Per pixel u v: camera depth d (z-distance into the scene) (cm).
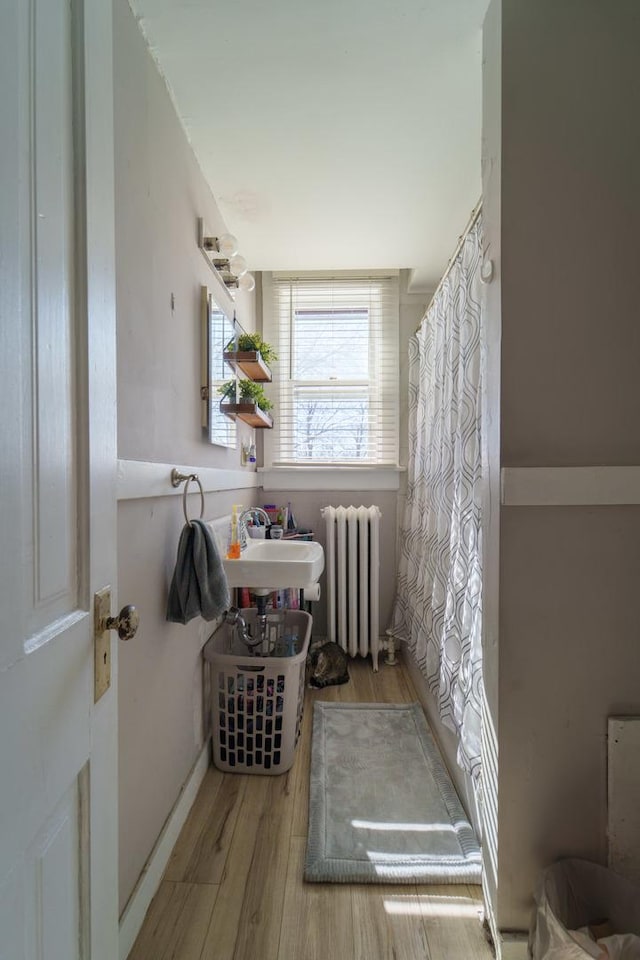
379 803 145
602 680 104
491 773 107
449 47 117
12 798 40
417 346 254
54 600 48
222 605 126
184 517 133
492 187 108
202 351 157
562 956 84
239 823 136
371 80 126
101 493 59
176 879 117
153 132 117
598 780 103
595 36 101
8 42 40
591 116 101
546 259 102
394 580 270
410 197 180
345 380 271
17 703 41
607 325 103
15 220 41
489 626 109
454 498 160
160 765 121
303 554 191
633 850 102
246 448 230
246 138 147
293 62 121
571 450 104
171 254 130
